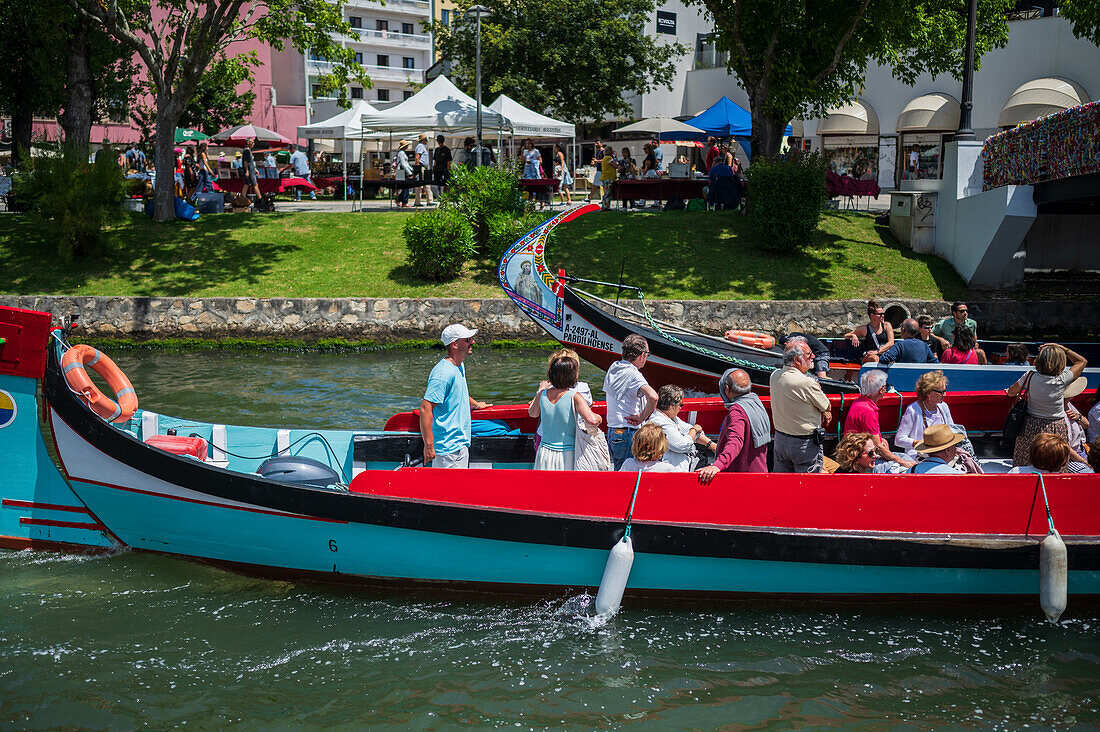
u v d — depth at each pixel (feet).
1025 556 21.54
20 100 106.73
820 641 21.13
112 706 18.20
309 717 17.95
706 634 21.40
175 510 23.48
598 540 21.95
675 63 149.28
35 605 22.12
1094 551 21.44
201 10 156.04
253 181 88.38
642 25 140.15
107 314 61.82
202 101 133.39
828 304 62.95
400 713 18.10
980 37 80.64
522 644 20.90
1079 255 73.77
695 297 64.44
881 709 18.33
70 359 23.50
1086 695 18.93
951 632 21.59
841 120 119.24
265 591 23.41
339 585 23.40
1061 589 21.17
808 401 24.06
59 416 23.31
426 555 22.61
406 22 232.32
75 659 19.83
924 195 72.23
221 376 50.29
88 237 68.80
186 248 71.26
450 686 19.10
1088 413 28.66
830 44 73.92
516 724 17.72
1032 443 22.86
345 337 62.03
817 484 21.85
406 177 88.94
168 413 40.60
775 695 18.83
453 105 86.28
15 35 100.12
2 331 22.81
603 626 21.75
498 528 22.08
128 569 23.93
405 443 28.17
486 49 133.59
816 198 69.56
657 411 24.02
